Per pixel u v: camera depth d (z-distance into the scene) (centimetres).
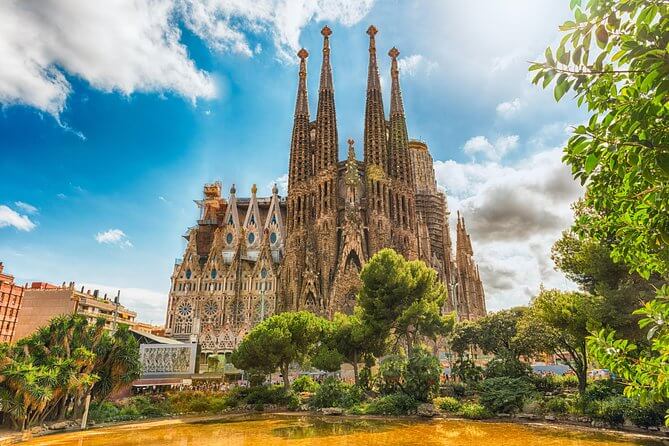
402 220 12719
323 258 11881
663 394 762
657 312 743
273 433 3222
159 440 3020
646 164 576
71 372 3481
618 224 959
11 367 3200
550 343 4106
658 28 550
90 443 2956
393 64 14988
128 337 4241
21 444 2973
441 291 5909
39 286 9356
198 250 14788
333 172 12888
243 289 12706
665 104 573
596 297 2947
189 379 6262
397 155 13512
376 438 2884
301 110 14362
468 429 3164
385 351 5928
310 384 5925
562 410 3412
